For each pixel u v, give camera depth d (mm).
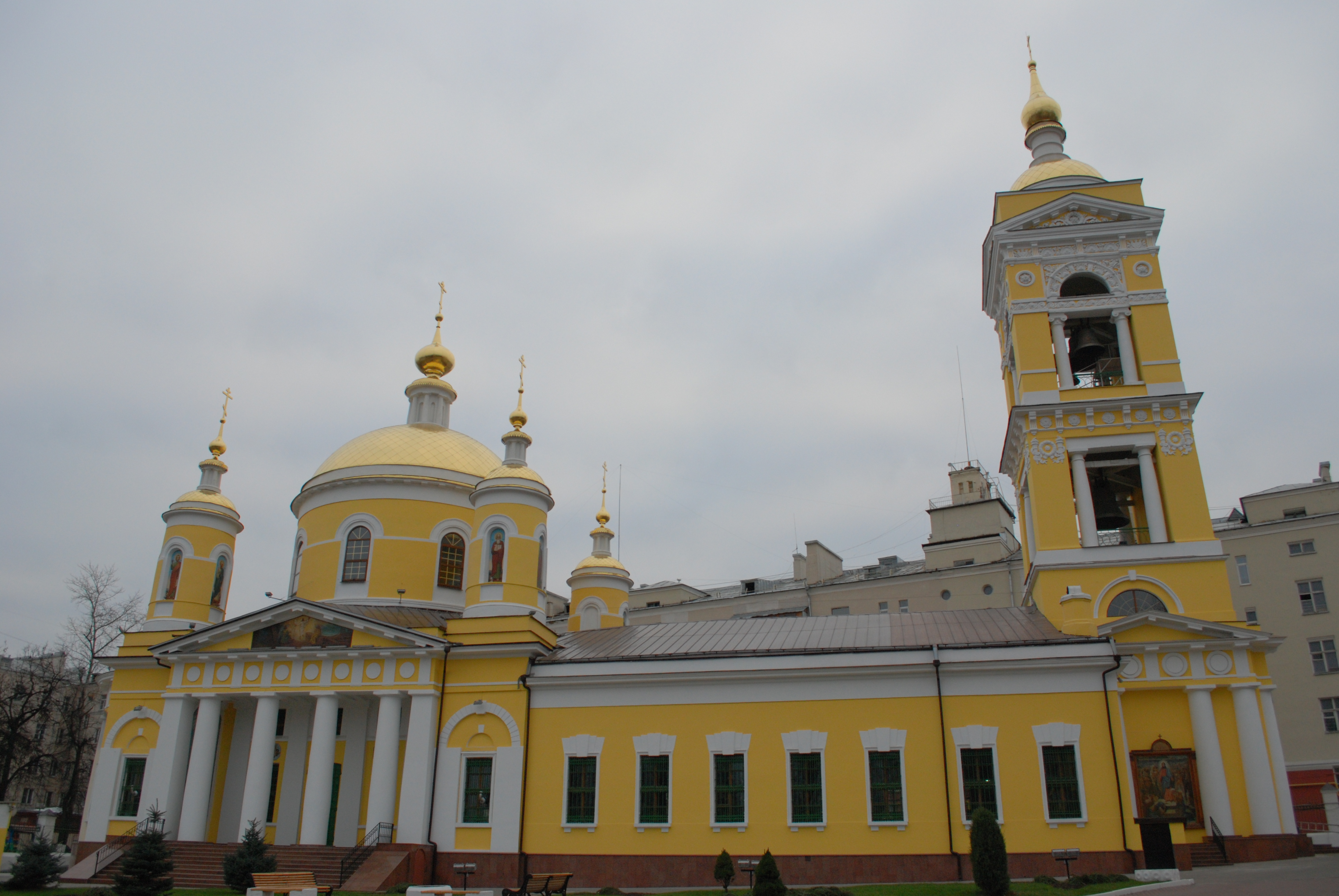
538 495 44469
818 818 35875
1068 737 35062
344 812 42000
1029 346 41188
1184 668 35469
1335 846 37344
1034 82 47531
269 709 41000
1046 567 38875
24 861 35125
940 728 36031
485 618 41281
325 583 48000
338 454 52031
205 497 50250
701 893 33000
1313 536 64438
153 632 46000
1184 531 38250
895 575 73438
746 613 79125
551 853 37469
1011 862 33938
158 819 34938
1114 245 42000
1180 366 40094
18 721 67938
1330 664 62000
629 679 38969
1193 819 34094
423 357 55750
